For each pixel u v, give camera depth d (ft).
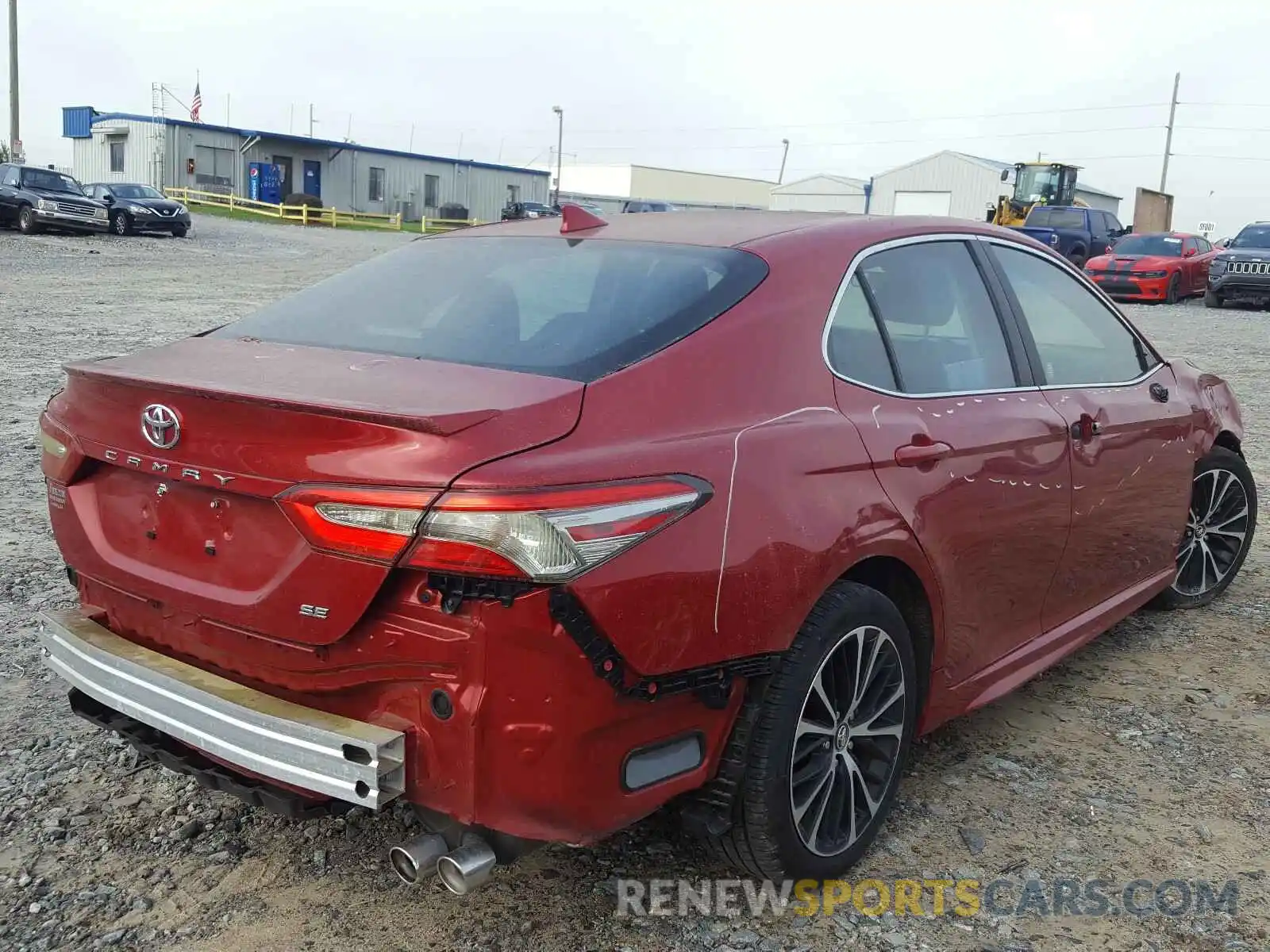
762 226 10.96
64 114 161.68
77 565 9.70
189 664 8.95
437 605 7.52
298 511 7.80
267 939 8.95
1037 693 14.08
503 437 7.66
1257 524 21.89
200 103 160.66
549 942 9.01
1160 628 16.40
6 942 8.82
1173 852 10.55
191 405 8.37
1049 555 12.36
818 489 9.14
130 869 9.84
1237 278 71.87
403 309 10.30
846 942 9.11
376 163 168.55
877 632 9.76
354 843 10.34
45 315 47.47
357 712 8.07
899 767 10.41
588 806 7.84
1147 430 14.14
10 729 12.27
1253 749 12.67
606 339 9.05
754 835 9.02
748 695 8.85
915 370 10.87
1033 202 116.26
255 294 59.21
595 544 7.53
